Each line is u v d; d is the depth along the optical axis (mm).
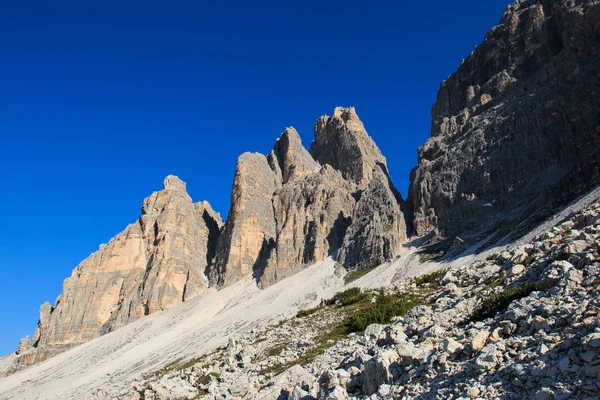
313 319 68938
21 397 130875
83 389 116875
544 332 21203
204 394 41500
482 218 130250
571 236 41375
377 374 24562
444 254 125062
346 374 26625
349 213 189125
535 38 162875
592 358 16891
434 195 155375
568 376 17078
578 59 134875
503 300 32250
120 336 171375
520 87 154000
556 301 24500
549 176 124750
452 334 27875
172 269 195875
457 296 47344
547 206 93375
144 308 187375
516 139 139875
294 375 34250
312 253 175750
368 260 150250
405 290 68375
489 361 20672
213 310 169000
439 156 166125
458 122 172125
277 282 172875
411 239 152875
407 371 24406
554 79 141250
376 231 155500
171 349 133375
